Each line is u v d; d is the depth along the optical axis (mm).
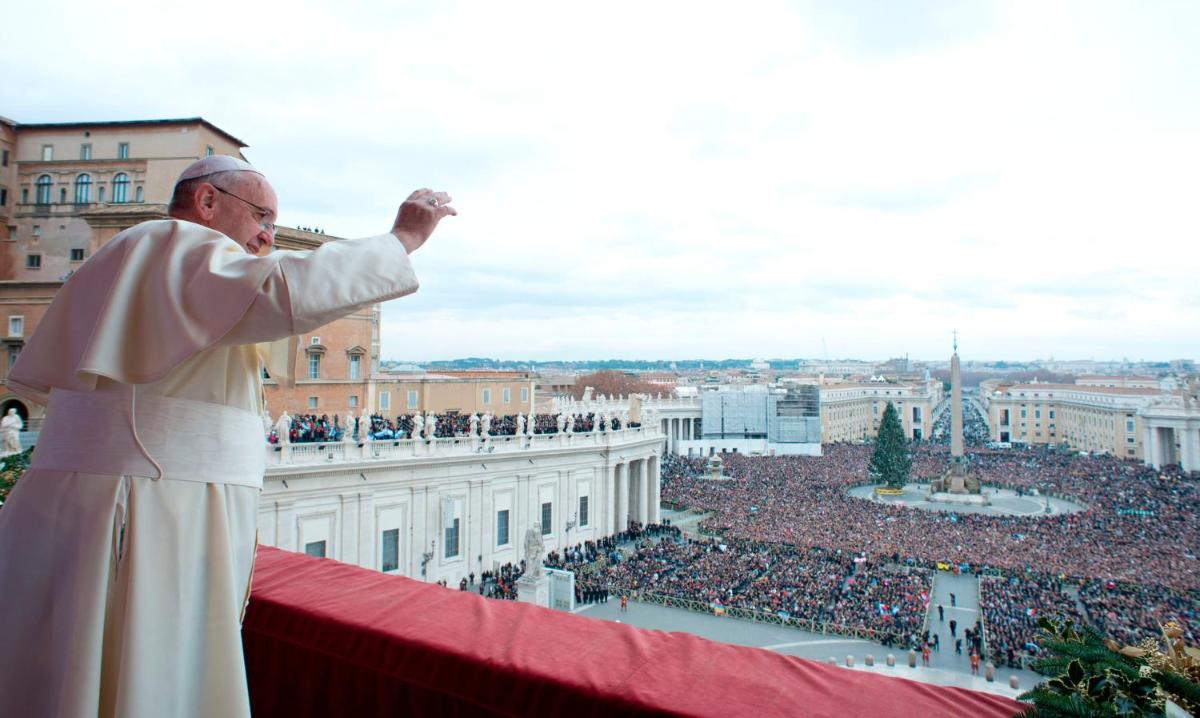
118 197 49906
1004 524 69750
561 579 42719
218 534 3268
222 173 3770
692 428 142125
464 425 60938
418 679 4258
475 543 49875
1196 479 103312
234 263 3090
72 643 2898
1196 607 44250
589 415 75875
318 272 3047
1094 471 116250
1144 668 3838
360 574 5770
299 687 4715
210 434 3322
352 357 57500
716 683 3898
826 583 48531
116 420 3186
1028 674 34094
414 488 45562
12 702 3031
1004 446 182000
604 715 3695
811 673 4113
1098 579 51469
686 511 79250
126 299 3088
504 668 4043
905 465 104000
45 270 49688
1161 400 125188
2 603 3162
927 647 36625
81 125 50094
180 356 2982
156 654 2988
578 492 59344
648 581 48406
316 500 40625
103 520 3031
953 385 105250
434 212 3631
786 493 86250
